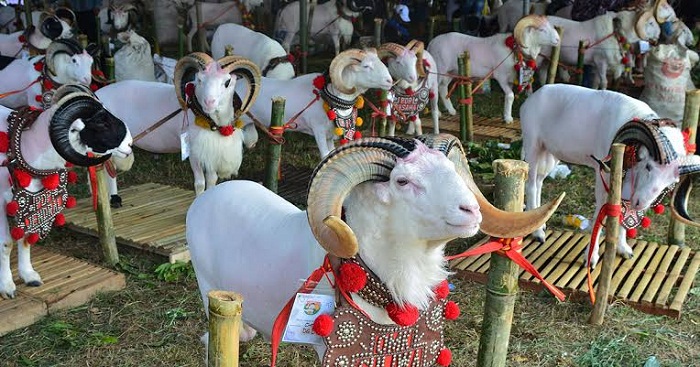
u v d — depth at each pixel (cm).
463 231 243
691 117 587
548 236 623
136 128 660
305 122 737
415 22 1645
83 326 464
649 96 891
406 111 871
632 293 518
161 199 692
